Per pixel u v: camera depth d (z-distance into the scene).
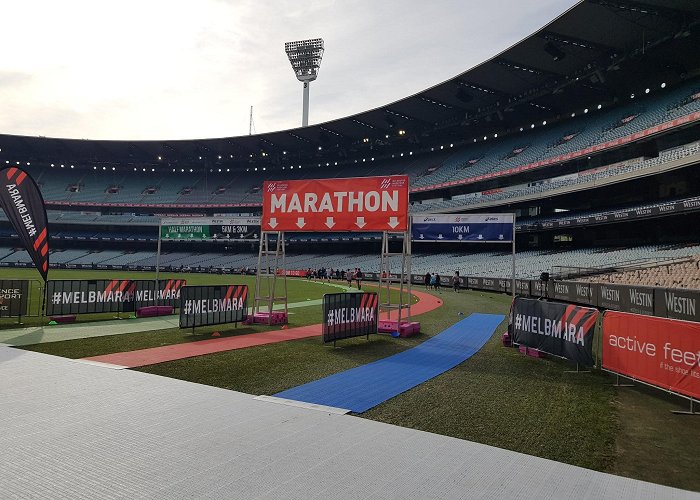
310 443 4.64
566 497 3.64
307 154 70.69
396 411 5.88
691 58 35.22
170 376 7.46
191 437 4.71
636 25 32.62
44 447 4.38
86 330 12.29
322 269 49.38
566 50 36.94
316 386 7.04
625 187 36.00
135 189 76.25
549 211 42.84
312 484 3.72
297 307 20.00
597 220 33.44
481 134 56.56
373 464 4.16
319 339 11.54
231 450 4.39
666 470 4.29
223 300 12.96
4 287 13.10
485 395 6.74
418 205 55.28
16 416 5.27
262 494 3.53
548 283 24.94
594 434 5.22
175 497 3.45
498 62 40.06
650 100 38.44
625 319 7.55
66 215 72.19
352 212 12.70
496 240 18.00
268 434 4.87
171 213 71.75
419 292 32.59
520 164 45.03
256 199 69.00
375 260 55.38
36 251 13.37
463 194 52.22
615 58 36.84
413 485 3.75
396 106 52.25
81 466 3.98
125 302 15.24
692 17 30.80
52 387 6.55
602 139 37.84
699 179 29.89
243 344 10.62
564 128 46.19
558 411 6.05
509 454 4.52
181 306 11.80
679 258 24.20
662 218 32.31
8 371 7.48
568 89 42.66
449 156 58.75
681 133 31.98
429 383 7.39
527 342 10.02
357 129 60.44
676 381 6.40
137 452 4.30
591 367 8.45
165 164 78.06
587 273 28.08
